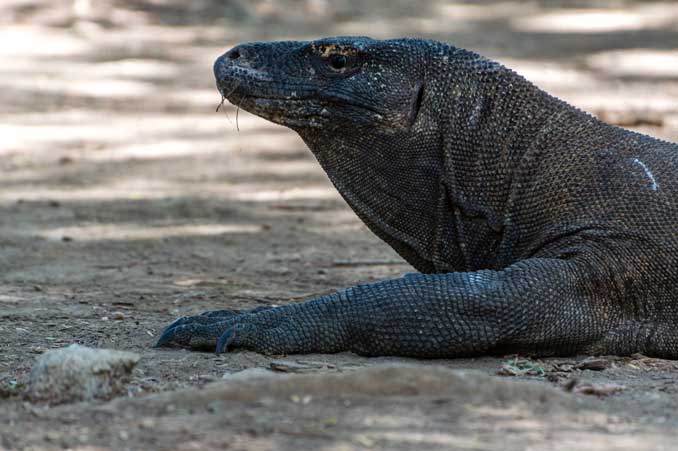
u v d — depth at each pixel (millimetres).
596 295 10789
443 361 10609
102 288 14617
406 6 49625
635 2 51656
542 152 11445
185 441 7863
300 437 7910
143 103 31406
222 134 27781
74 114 29750
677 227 10852
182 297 14055
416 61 11703
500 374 10109
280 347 10609
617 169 11188
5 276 15297
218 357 10492
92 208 20266
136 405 8664
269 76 11664
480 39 42094
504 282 10602
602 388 9367
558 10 49938
